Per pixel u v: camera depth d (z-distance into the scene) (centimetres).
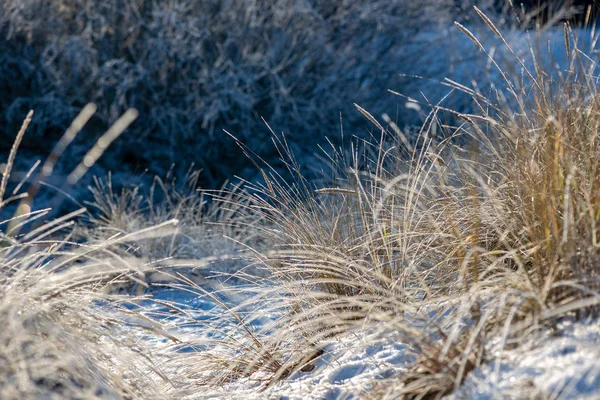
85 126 2008
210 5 2030
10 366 340
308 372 478
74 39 1884
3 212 1680
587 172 426
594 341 326
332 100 2033
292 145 1980
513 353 349
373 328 459
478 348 365
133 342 451
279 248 600
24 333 358
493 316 390
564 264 373
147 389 432
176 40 1905
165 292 908
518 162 454
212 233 1112
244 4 2036
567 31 473
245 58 2011
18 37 2017
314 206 611
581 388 295
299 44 2075
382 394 387
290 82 2033
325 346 493
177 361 526
